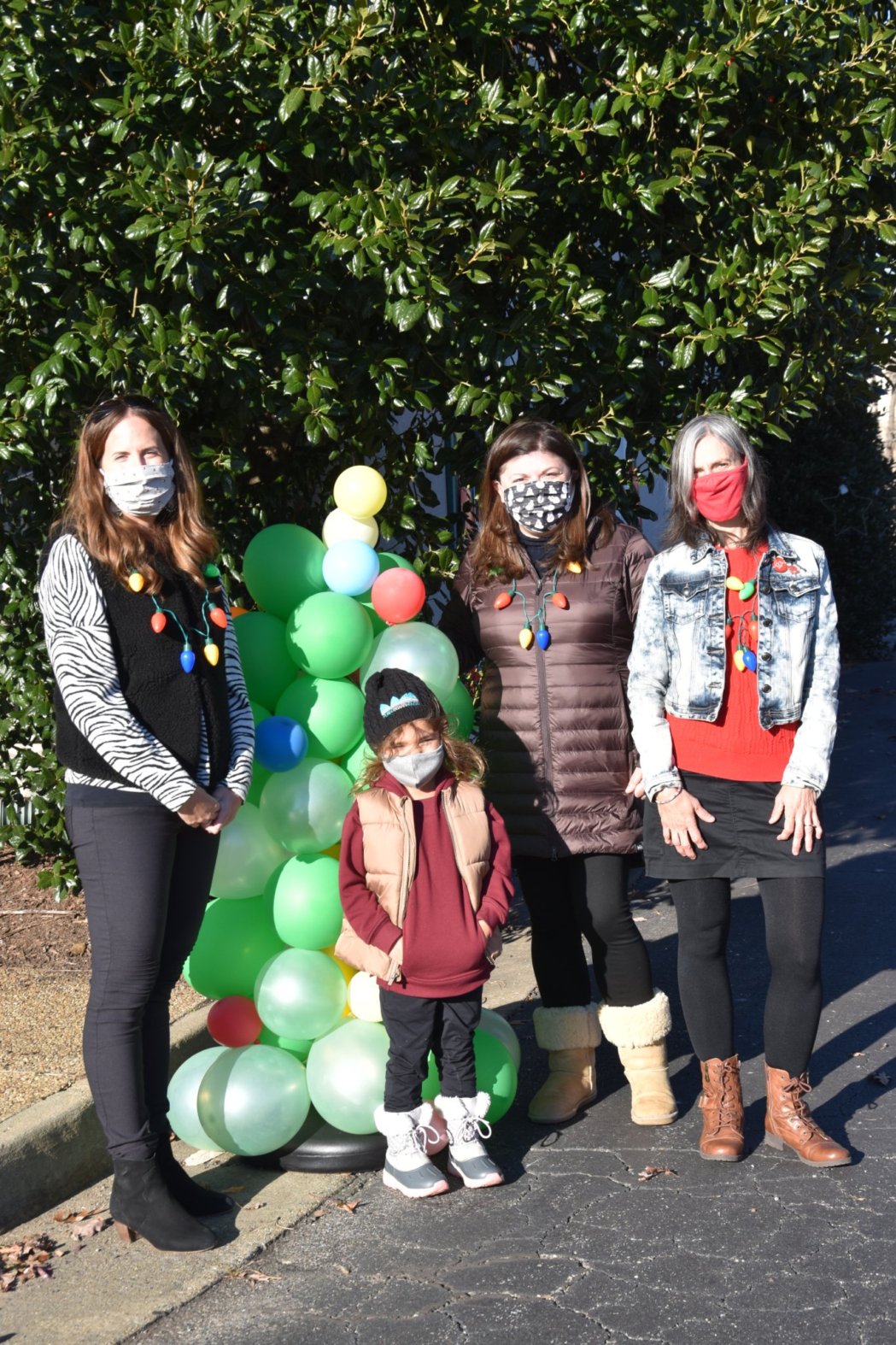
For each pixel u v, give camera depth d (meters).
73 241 4.31
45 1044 4.30
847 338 5.74
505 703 4.08
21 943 5.45
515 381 4.89
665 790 3.75
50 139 4.38
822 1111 4.19
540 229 5.28
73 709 3.23
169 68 4.39
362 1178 3.83
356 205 4.49
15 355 4.54
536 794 4.04
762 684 3.69
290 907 3.75
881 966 5.61
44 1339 3.02
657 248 5.34
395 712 3.60
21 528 5.68
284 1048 3.94
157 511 3.38
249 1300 3.17
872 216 5.39
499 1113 3.96
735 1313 3.04
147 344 4.38
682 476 3.73
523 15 4.89
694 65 4.81
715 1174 3.75
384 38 4.64
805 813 3.64
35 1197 3.61
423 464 5.20
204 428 4.96
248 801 3.87
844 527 14.84
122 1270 3.32
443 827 3.67
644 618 3.86
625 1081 4.51
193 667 3.39
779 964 3.78
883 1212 3.50
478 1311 3.09
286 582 3.95
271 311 4.52
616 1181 3.74
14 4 4.22
